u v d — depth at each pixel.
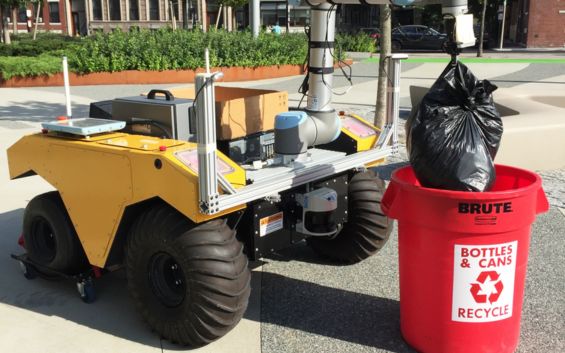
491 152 3.40
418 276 3.35
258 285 4.50
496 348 3.33
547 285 4.44
